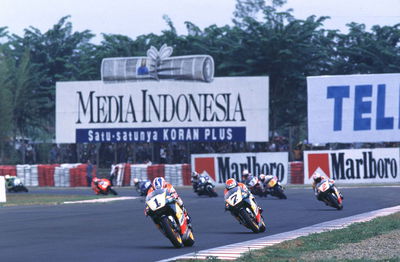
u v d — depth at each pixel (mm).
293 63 178625
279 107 179750
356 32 192875
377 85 136125
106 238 51250
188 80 146875
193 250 42562
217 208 85188
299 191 118812
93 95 153375
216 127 145375
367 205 83438
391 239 45344
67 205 96500
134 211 81125
